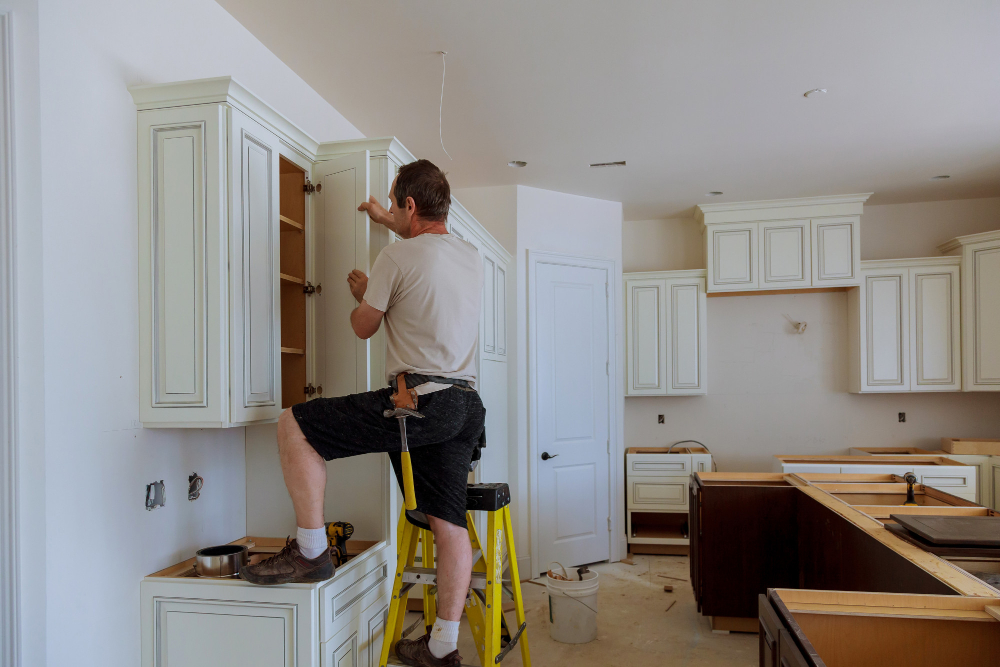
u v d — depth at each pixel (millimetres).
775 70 2947
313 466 1813
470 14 2463
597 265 4918
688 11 2455
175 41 2148
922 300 4922
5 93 1626
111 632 1833
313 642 1832
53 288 1665
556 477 4586
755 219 5090
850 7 2438
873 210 5312
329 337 2328
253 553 2328
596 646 3221
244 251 1966
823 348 5332
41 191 1637
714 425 5469
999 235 4609
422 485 1909
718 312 5504
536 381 4512
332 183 2355
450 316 1839
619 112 3396
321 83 3049
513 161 4121
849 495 3350
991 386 4645
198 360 1904
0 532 1624
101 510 1803
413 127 3588
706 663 3014
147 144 1951
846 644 1433
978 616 1407
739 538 3314
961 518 2260
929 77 3021
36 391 1633
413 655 1924
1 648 1615
